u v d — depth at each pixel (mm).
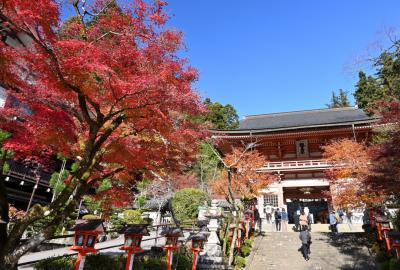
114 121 5848
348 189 16016
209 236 12711
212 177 22000
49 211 5453
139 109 5293
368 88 30844
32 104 5840
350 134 27062
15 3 4582
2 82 5523
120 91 4938
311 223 22703
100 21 5578
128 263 6629
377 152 10977
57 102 6164
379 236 14070
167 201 19562
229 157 20344
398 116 9766
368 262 12703
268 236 18594
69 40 4816
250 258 13898
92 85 5047
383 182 10164
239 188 18922
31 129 5859
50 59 4977
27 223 5266
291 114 38438
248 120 39031
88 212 18172
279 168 27797
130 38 5473
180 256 10875
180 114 5688
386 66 11727
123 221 18203
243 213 16344
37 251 11852
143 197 19953
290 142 29859
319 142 29141
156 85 4715
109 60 4891
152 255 10508
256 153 22078
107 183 10430
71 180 5805
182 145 6613
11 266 4812
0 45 4852
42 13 4762
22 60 5223
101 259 7793
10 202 18781
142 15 5641
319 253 14602
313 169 27297
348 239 16547
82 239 5426
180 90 5309
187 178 23266
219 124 41188
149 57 5469
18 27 4703
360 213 22828
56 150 6602
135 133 6191
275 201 27547
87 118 5531
